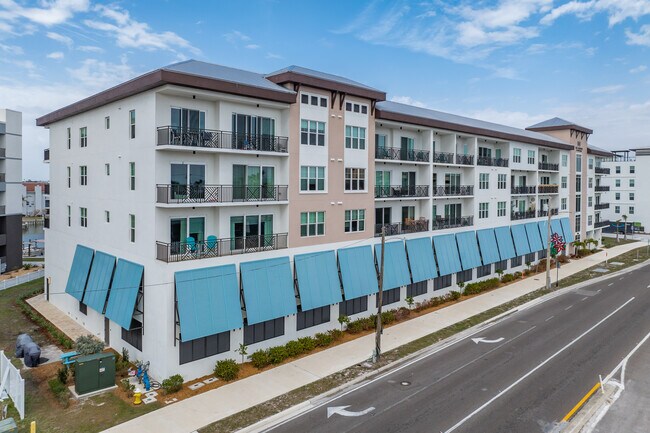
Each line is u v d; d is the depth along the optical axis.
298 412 18.98
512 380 21.94
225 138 24.77
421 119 36.53
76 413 18.83
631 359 24.58
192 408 19.25
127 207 25.30
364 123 31.94
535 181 53.59
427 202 38.44
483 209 44.34
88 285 28.20
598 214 73.25
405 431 17.23
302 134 28.02
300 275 27.50
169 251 22.52
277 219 27.70
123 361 23.94
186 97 23.86
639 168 88.31
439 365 24.02
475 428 17.44
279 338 26.48
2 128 48.94
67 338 27.25
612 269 52.53
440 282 38.66
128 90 23.81
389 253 33.38
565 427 17.53
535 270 50.81
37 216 135.00
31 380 22.25
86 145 30.02
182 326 21.48
